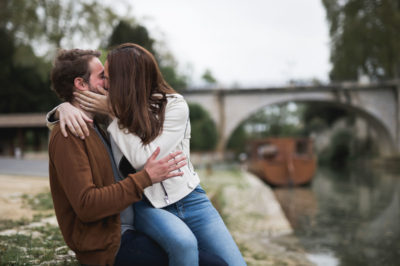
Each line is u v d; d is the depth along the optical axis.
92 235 1.51
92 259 1.52
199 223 1.74
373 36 29.75
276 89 34.50
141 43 14.42
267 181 20.70
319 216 10.51
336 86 33.69
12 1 20.73
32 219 3.50
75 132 1.48
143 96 1.62
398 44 29.17
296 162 20.83
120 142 1.61
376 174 27.31
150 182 1.52
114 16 21.09
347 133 43.00
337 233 8.16
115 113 1.60
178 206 1.73
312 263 5.63
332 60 33.53
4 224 3.20
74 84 1.68
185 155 1.78
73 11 21.47
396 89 33.78
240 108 35.28
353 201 13.92
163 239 1.54
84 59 1.68
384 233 8.23
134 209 1.74
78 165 1.45
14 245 2.50
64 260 2.19
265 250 5.92
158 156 1.64
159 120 1.65
